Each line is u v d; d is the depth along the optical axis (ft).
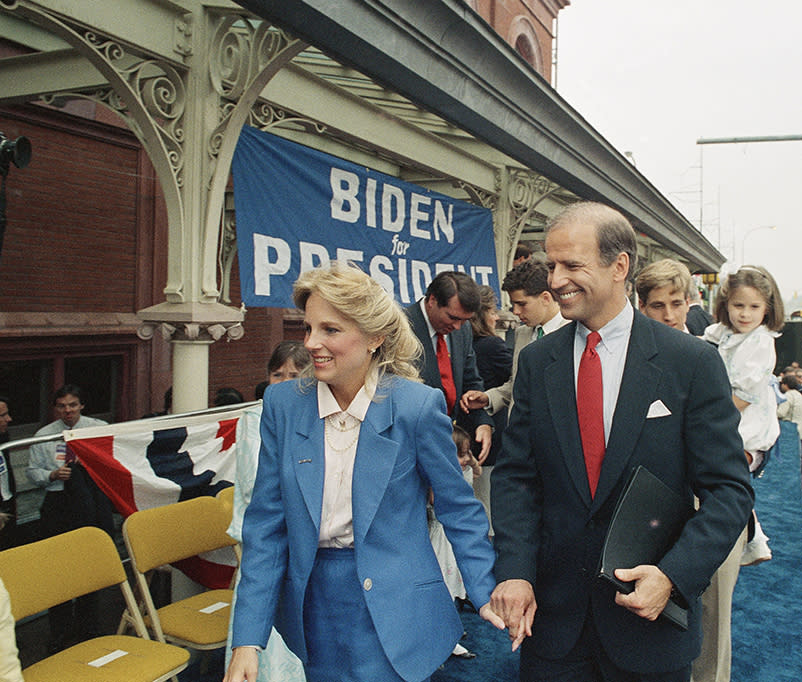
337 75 18.99
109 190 18.90
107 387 19.48
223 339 23.06
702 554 5.38
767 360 9.30
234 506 8.95
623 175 22.59
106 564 9.37
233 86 11.71
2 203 8.32
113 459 10.01
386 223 17.06
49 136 17.37
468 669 11.12
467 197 23.77
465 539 6.22
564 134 16.78
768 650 11.91
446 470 6.10
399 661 5.63
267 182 13.43
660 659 5.86
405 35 10.05
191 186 11.48
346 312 5.65
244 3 8.02
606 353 6.12
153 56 10.93
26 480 17.19
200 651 10.82
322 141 20.85
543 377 6.33
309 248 14.38
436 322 11.26
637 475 5.58
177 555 10.21
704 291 74.23
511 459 6.64
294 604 5.91
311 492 5.85
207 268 11.67
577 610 6.07
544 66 46.98
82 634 12.16
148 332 18.61
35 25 16.10
